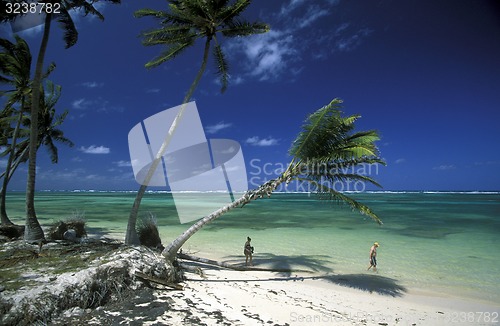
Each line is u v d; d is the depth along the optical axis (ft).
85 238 57.11
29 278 27.45
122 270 29.37
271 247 65.87
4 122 82.94
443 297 35.99
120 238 70.74
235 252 60.70
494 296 36.45
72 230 58.90
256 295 32.91
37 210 161.27
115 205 211.82
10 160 70.23
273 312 28.04
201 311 26.30
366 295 36.24
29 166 51.16
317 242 71.97
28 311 22.12
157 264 32.91
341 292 37.06
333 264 51.44
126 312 24.76
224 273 43.21
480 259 55.31
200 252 60.29
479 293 37.50
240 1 48.80
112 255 32.68
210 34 51.62
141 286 29.68
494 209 184.03
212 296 30.78
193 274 39.86
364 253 60.13
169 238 74.90
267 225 103.86
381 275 45.01
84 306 24.95
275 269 47.19
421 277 44.01
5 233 57.88
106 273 28.30
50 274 28.40
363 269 48.39
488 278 43.70
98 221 109.09
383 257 56.80
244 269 46.50
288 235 82.17
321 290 37.52
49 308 23.07
